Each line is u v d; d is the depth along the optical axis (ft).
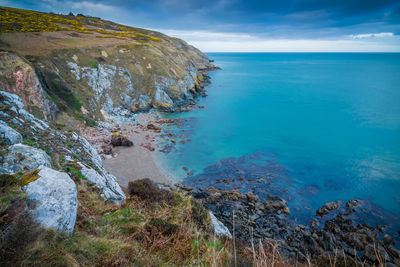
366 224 63.10
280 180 85.71
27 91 91.40
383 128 140.97
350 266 34.53
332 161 101.09
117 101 156.46
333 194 77.82
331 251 54.13
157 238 19.22
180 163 95.76
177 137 123.03
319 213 67.87
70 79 135.33
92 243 16.12
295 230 61.05
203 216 29.78
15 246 11.53
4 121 34.71
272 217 65.92
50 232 14.19
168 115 164.35
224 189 79.46
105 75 158.92
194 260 17.01
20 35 159.74
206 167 93.71
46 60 127.44
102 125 124.88
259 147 114.93
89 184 32.12
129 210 25.84
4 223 12.62
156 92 175.63
